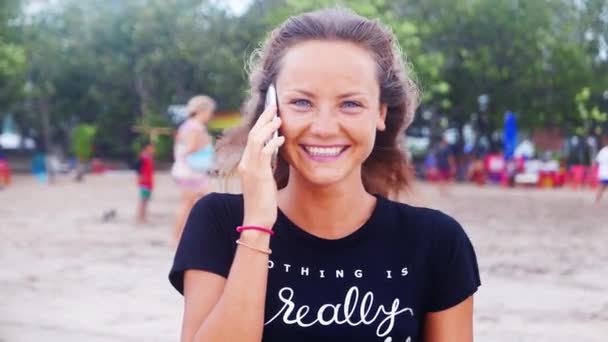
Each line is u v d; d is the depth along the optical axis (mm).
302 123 2361
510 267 9984
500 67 40375
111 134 51406
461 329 2576
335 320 2391
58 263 10195
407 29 32562
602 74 42750
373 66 2424
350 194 2447
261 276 2291
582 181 31484
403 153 2832
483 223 15820
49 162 36844
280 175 2803
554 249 11750
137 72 47594
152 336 6492
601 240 12906
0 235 13375
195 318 2400
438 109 42031
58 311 7367
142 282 8805
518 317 7188
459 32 39281
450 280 2535
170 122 48438
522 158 33312
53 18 52750
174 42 47656
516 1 39875
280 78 2418
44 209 19250
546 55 41125
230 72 44906
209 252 2451
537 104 41156
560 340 6391
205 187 10734
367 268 2432
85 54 49375
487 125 44125
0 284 8703
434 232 2521
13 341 6316
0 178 32844
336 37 2400
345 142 2383
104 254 11031
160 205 20453
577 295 8188
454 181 37219
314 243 2422
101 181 35969
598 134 43656
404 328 2443
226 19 48125
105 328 6730
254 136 2348
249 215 2318
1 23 40062
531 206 20531
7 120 50156
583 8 43188
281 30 2484
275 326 2383
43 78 48719
